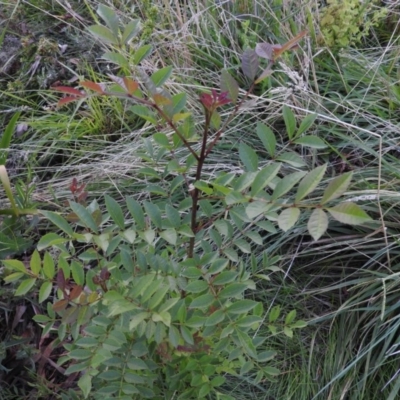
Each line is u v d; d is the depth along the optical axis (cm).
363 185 195
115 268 116
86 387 116
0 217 190
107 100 233
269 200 90
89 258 124
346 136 203
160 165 206
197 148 213
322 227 81
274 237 192
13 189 217
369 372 173
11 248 171
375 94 225
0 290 173
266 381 177
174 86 226
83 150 220
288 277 193
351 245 186
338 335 181
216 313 110
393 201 188
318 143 108
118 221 114
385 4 272
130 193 208
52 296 184
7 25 255
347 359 176
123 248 120
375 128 212
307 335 184
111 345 114
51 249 193
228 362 135
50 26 265
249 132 217
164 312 103
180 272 119
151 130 221
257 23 244
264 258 143
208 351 132
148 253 122
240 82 233
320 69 236
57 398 171
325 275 192
